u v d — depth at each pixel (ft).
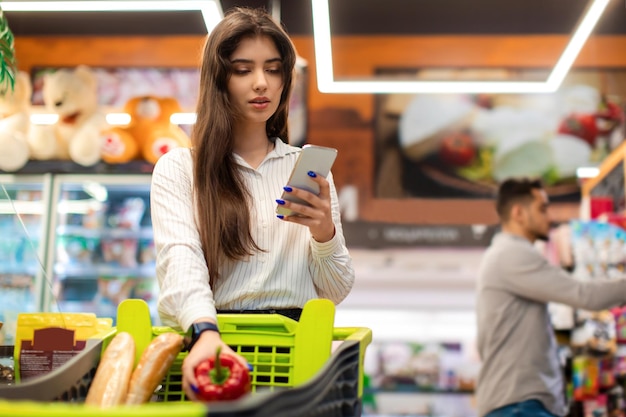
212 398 3.96
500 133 23.54
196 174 5.29
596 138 23.27
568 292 12.46
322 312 4.74
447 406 21.08
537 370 12.54
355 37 24.11
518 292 12.79
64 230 19.67
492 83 14.75
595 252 16.25
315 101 24.00
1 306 6.47
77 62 23.47
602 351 16.70
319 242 5.13
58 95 19.31
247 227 5.20
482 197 23.25
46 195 18.72
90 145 19.01
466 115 23.68
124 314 4.88
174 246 4.98
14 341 6.13
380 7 23.50
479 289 13.43
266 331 4.79
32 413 2.56
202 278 4.81
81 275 19.74
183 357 4.83
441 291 21.90
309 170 4.83
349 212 23.40
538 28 23.73
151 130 19.71
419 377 21.16
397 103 23.88
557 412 12.63
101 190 20.13
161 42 23.52
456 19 23.88
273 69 5.36
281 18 23.84
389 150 23.71
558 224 22.89
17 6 12.25
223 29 5.29
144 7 12.27
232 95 5.34
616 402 16.33
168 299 4.75
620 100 23.40
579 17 11.99
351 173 23.66
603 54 23.49
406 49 24.06
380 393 21.21
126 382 4.38
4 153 12.84
